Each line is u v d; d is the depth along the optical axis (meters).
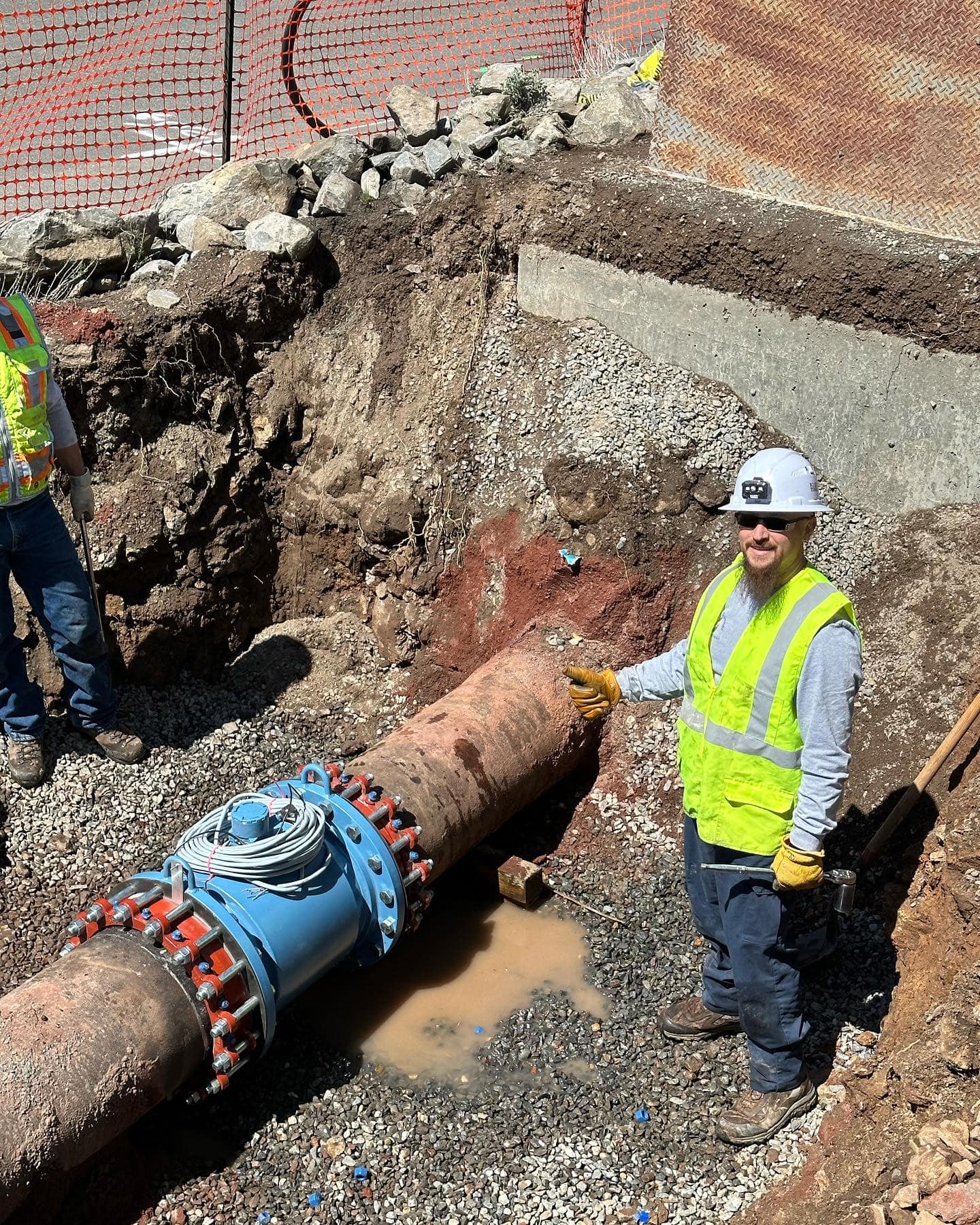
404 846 4.32
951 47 5.11
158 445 5.82
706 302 5.57
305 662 6.12
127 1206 3.71
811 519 3.49
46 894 4.80
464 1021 4.45
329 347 6.19
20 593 5.43
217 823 3.96
